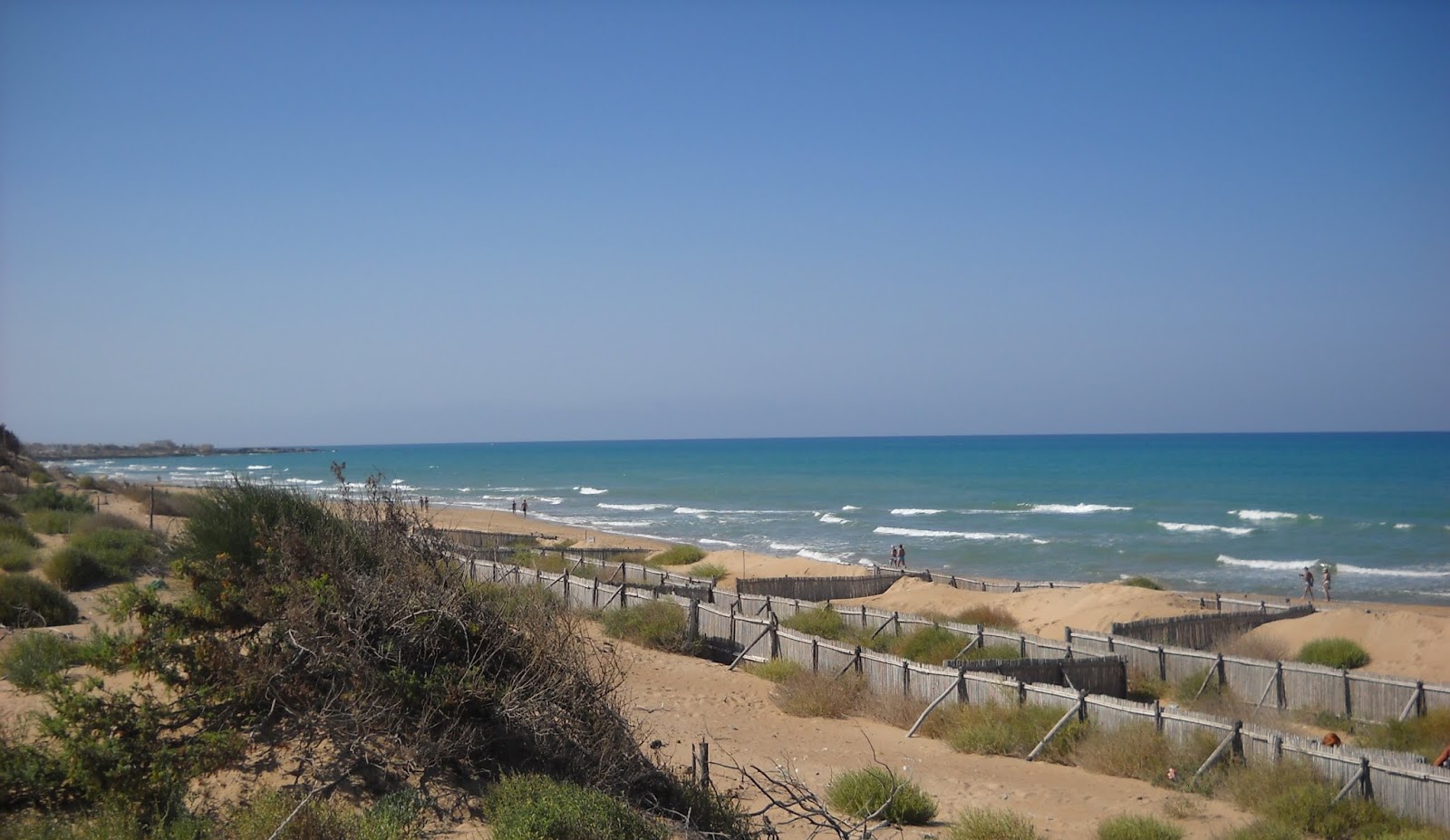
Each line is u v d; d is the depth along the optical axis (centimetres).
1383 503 7212
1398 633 1969
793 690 1531
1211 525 6041
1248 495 8219
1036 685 1356
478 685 740
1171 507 7225
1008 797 1084
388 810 648
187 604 802
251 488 963
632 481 11769
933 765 1223
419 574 796
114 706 688
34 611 1416
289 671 754
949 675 1438
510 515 6575
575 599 2214
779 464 16025
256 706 734
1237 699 1593
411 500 990
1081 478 10819
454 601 780
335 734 711
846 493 9431
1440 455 14638
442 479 12162
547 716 750
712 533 5978
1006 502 7950
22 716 770
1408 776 988
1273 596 3600
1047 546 5234
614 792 752
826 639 1755
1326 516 6312
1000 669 1477
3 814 626
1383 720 1473
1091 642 1852
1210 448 19288
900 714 1429
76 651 877
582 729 772
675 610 1988
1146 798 1077
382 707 717
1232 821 997
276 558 804
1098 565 4538
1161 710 1221
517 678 760
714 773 1050
